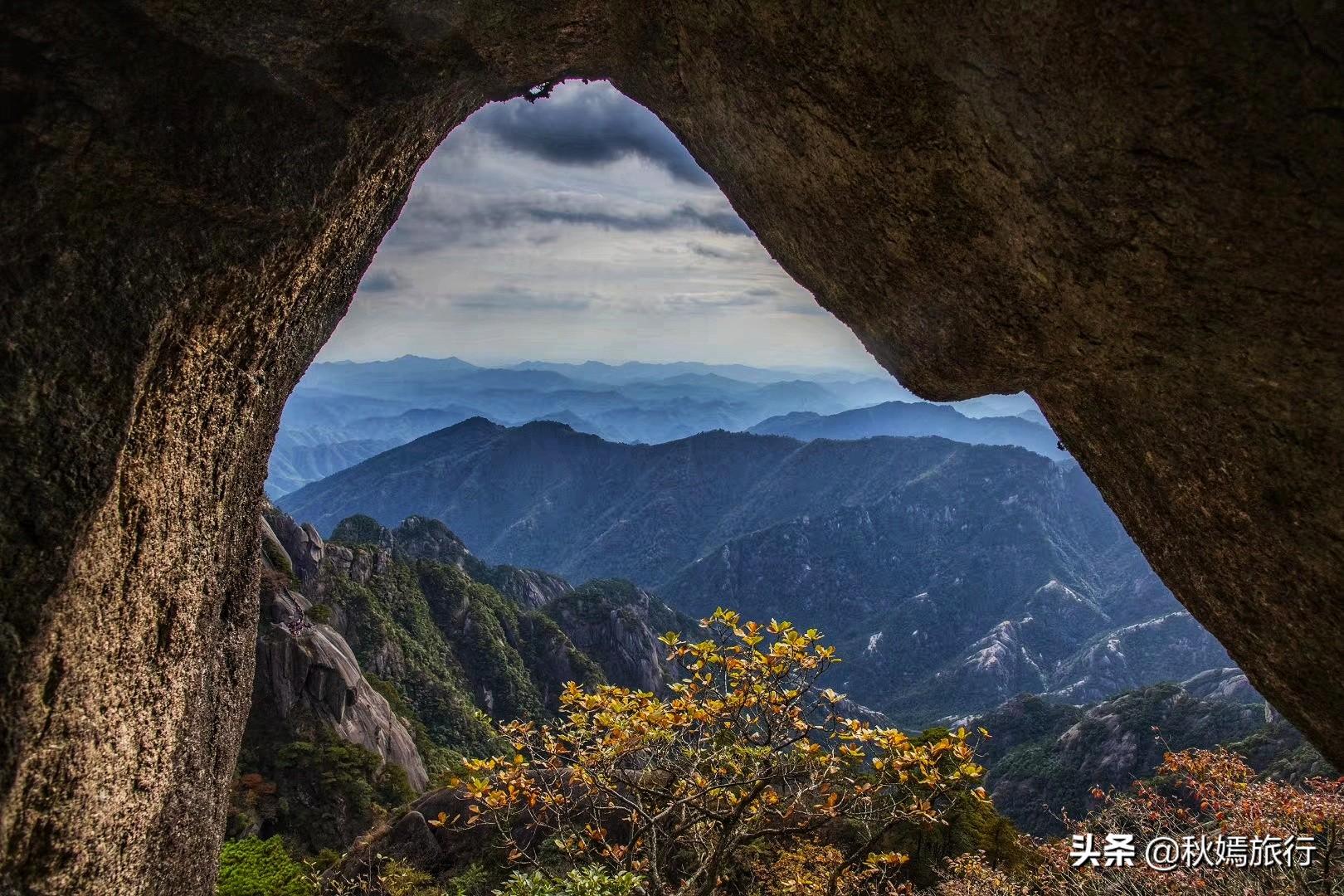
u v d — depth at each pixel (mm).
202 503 2830
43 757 2031
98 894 2436
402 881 11367
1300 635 2594
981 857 8906
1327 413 1998
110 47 2094
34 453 1997
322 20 2281
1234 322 1979
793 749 5648
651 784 6305
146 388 2240
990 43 1864
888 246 2748
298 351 3344
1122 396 2604
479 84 3145
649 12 2836
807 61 2359
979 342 2801
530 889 5480
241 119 2330
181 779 2936
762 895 7477
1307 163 1576
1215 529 2652
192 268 2301
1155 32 1564
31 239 2033
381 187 3133
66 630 2037
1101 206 1963
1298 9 1408
